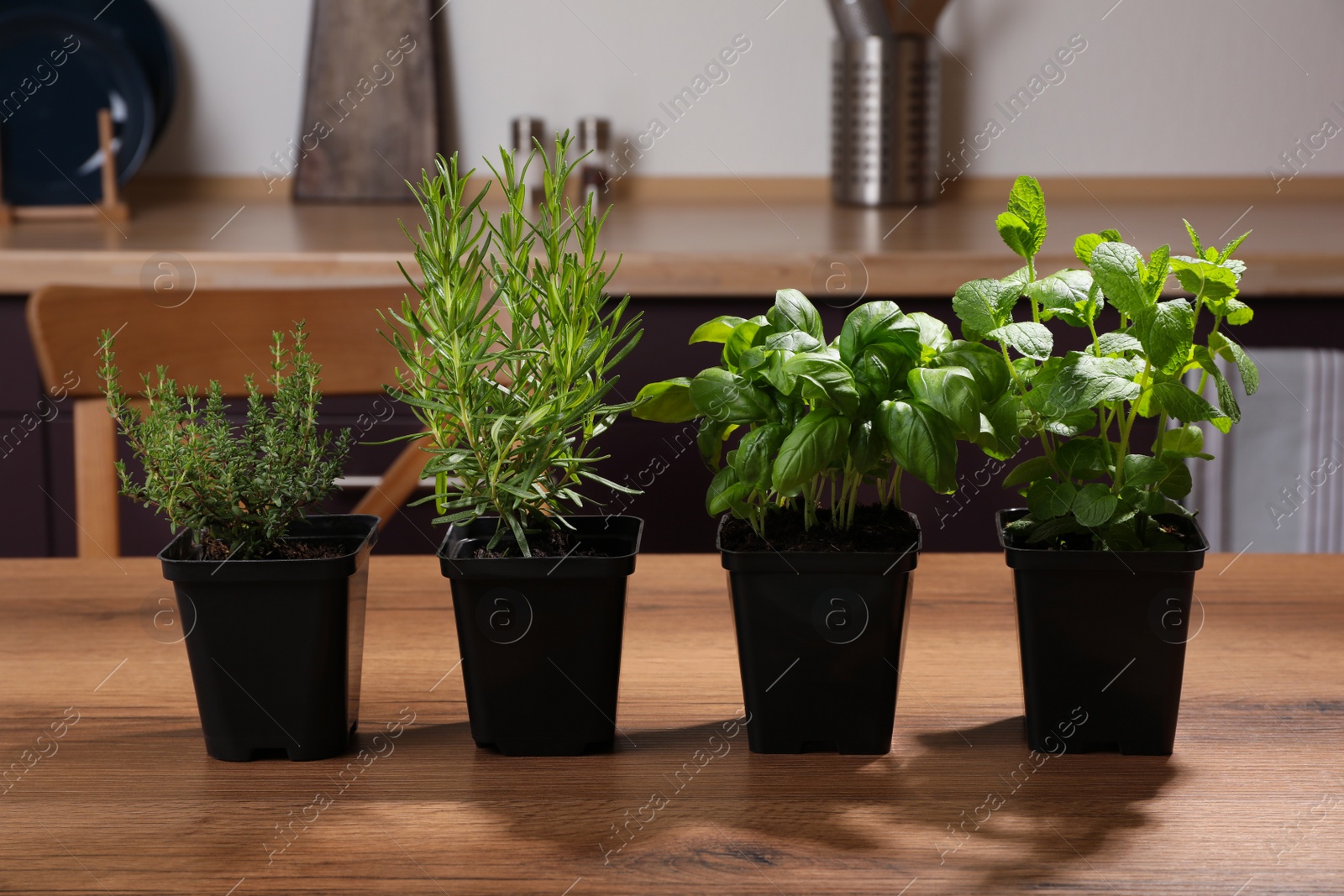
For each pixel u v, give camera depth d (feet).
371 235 5.95
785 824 1.88
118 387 2.08
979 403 1.86
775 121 7.68
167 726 2.26
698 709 2.33
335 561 2.03
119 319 3.71
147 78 7.09
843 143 7.19
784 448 1.86
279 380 2.17
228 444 2.08
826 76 7.59
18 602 2.91
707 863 1.77
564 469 2.24
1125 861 1.77
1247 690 2.37
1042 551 2.02
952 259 5.16
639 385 5.34
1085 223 6.44
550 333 2.09
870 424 1.96
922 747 2.16
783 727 2.12
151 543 5.38
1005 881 1.72
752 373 2.01
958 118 7.65
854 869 1.75
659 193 7.77
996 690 2.40
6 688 2.43
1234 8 7.44
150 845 1.83
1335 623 2.70
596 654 2.08
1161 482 2.13
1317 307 5.33
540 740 2.12
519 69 7.61
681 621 2.78
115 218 6.59
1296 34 7.47
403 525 5.28
